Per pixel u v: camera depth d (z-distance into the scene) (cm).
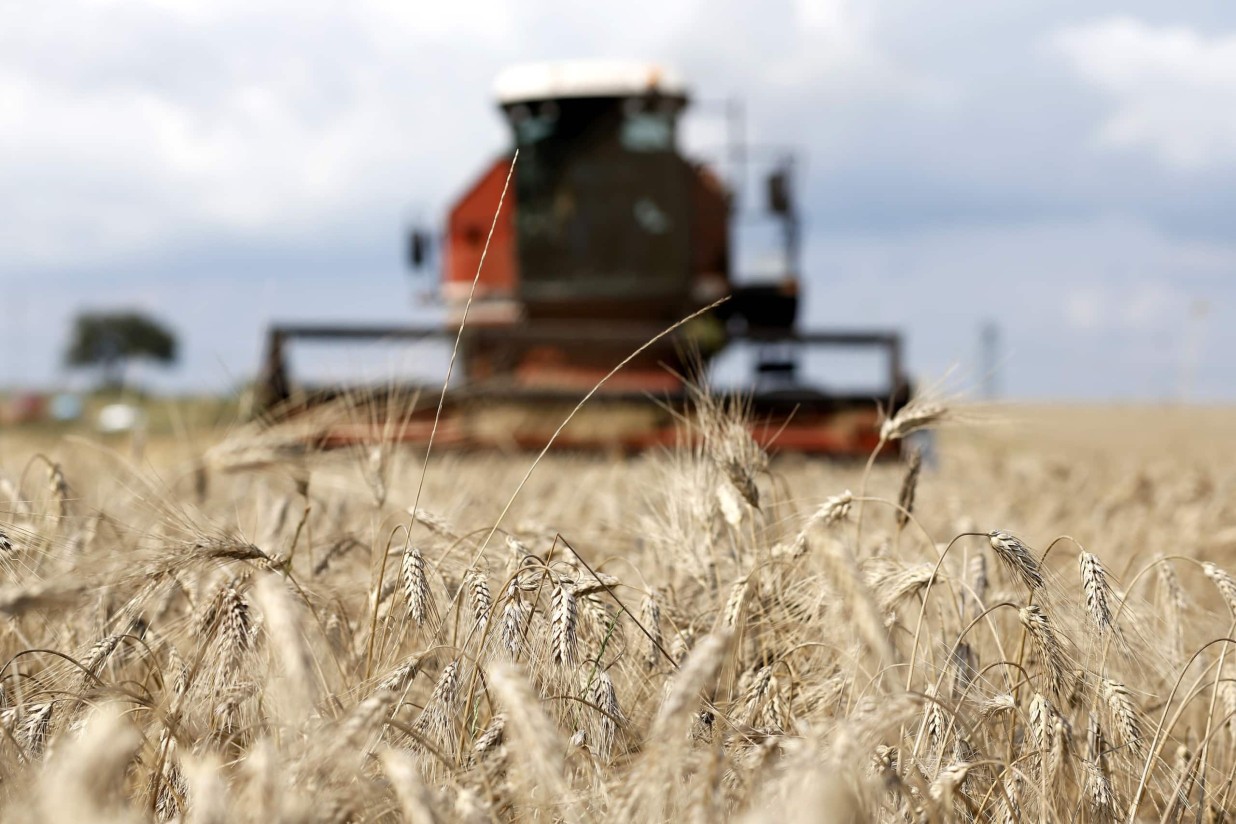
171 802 226
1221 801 288
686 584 358
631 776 181
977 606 345
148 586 257
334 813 183
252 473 487
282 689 244
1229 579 314
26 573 276
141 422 658
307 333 1132
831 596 290
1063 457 970
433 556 320
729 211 1530
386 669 268
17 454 650
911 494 372
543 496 629
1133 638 325
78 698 240
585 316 1447
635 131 1430
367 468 402
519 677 184
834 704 280
